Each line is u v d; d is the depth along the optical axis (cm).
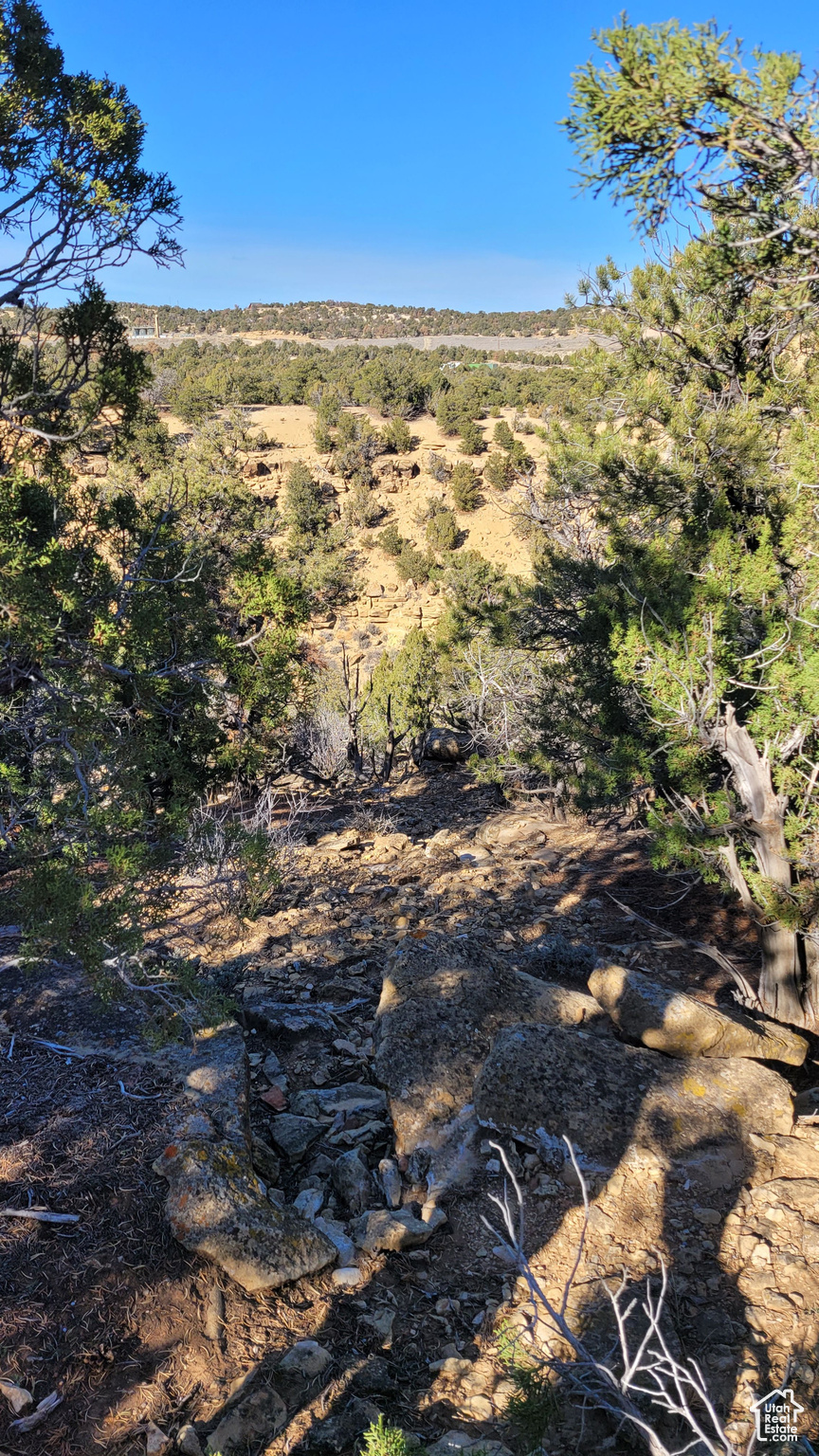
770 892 539
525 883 802
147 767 670
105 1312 323
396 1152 445
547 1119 437
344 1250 382
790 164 294
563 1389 316
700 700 538
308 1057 531
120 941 434
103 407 916
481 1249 388
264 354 11838
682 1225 395
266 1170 425
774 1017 568
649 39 280
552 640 970
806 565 567
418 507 5478
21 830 507
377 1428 211
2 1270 329
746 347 790
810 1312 348
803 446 573
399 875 835
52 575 732
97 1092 423
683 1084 459
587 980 621
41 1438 282
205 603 913
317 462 5853
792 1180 418
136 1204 363
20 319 890
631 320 833
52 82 847
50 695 639
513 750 983
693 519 674
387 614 4453
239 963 629
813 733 543
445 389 7631
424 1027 500
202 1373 312
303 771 1247
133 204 882
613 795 655
